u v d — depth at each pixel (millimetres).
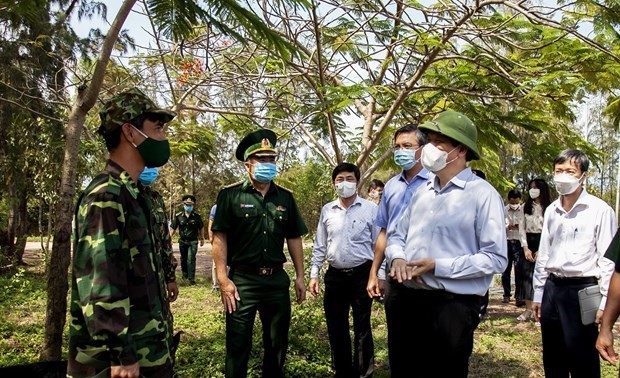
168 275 3432
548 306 3379
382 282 3949
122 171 2158
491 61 5812
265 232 3520
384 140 8109
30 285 8562
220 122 7164
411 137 3566
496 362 4988
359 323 4105
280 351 3594
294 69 6652
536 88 4832
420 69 5633
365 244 4113
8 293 7859
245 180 3656
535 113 5914
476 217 2602
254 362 4375
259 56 6539
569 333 3225
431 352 2633
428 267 2518
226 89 6254
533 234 6691
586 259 3193
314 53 6328
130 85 5711
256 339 4938
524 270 6855
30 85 8469
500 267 2523
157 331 2117
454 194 2641
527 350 5434
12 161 10875
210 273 12156
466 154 2699
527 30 5797
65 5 7574
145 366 2051
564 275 3258
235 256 3543
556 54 5141
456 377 2584
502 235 2555
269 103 6441
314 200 22422
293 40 5844
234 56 6117
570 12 4438
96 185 2061
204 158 7508
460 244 2607
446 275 2508
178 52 5910
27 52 8383
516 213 7906
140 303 2076
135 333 2037
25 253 16531
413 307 2715
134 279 2076
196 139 7281
